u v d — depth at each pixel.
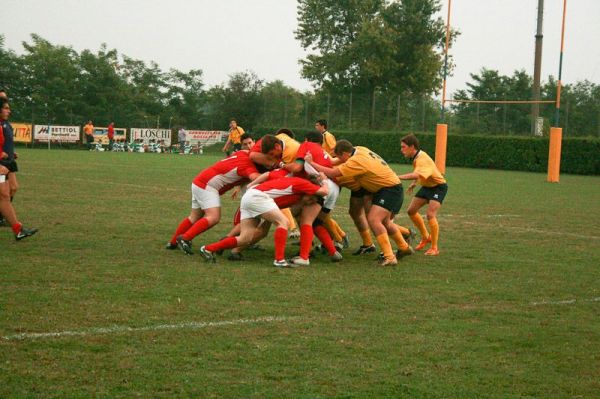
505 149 35.72
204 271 7.95
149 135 46.00
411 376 4.80
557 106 27.64
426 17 50.28
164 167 26.62
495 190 21.30
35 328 5.57
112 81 50.97
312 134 9.12
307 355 5.15
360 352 5.26
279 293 7.01
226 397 4.36
